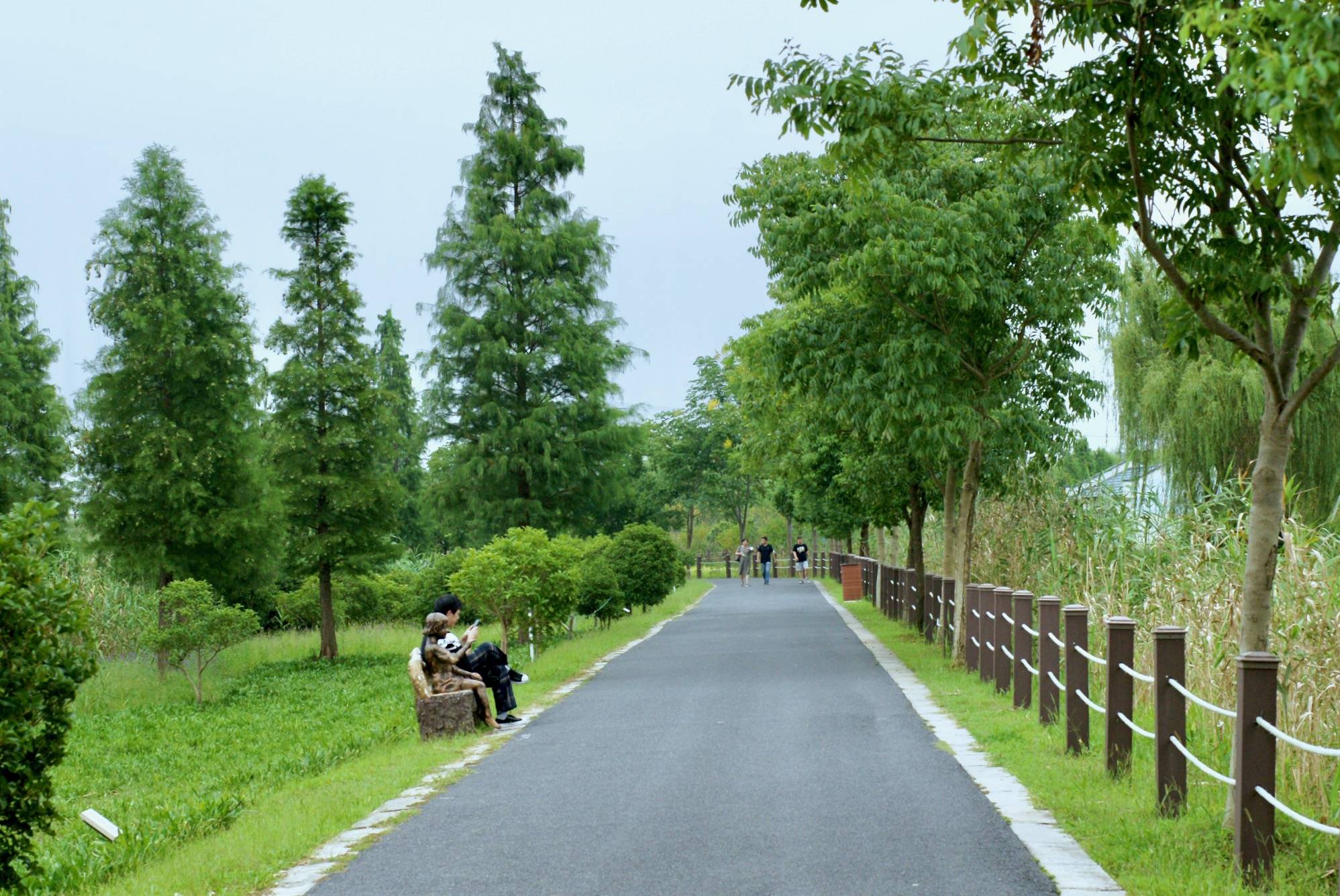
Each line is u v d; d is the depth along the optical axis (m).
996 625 14.07
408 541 58.44
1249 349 6.80
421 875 6.71
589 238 38.53
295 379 27.27
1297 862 6.34
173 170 26.09
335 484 27.08
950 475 20.89
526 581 21.42
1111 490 16.69
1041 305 16.94
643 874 6.49
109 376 25.28
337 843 7.71
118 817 10.83
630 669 19.67
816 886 6.11
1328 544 10.36
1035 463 18.47
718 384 73.81
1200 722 10.00
